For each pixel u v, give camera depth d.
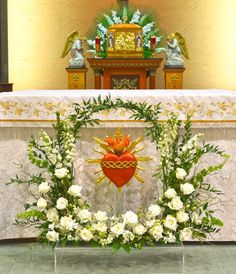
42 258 3.44
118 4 6.28
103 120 3.36
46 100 3.39
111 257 3.16
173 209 3.06
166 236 3.06
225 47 7.12
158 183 3.48
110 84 5.83
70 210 3.11
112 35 5.83
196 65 7.14
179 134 3.46
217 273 3.18
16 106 3.40
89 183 3.49
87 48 6.85
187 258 3.44
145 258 3.15
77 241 3.05
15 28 7.09
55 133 3.46
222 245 3.70
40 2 7.07
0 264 3.34
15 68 7.13
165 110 3.39
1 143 3.51
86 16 7.03
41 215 3.11
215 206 3.54
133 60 5.76
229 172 3.52
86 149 3.46
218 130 3.48
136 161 3.14
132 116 3.21
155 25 6.58
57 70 7.14
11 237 3.59
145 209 3.49
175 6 7.04
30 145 3.19
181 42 6.05
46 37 7.11
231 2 7.08
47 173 3.52
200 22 7.09
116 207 3.50
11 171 3.54
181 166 3.15
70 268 3.12
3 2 6.74
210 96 3.40
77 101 3.38
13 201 3.56
